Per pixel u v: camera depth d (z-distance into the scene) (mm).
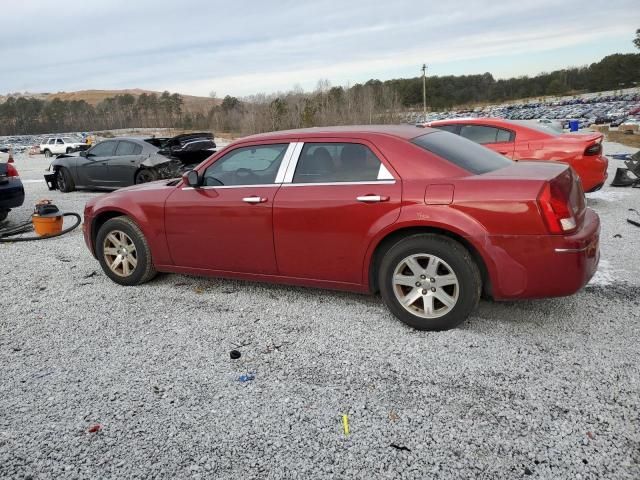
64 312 4582
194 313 4418
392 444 2584
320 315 4242
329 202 3984
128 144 11914
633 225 6883
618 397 2885
